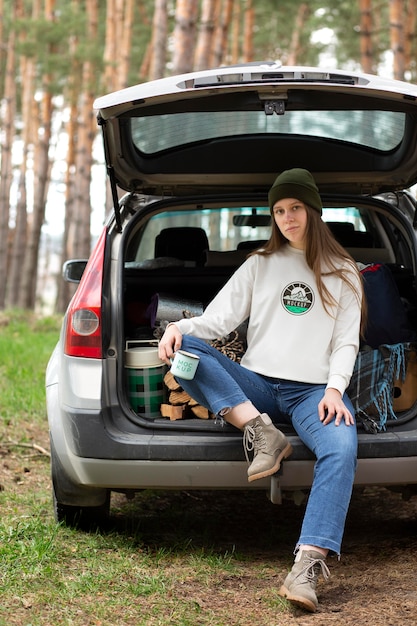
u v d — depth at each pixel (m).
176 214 4.59
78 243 18.34
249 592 2.77
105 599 2.67
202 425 2.94
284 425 2.99
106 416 2.95
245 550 3.26
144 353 3.06
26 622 2.46
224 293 3.02
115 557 3.05
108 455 2.90
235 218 4.54
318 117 3.54
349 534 3.48
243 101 3.02
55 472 3.15
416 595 2.68
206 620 2.54
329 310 2.94
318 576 2.71
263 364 2.98
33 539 3.12
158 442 2.87
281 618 2.55
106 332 3.03
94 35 17.61
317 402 2.87
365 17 12.75
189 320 2.96
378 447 2.83
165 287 3.57
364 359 3.03
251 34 19.36
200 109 3.07
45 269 42.59
